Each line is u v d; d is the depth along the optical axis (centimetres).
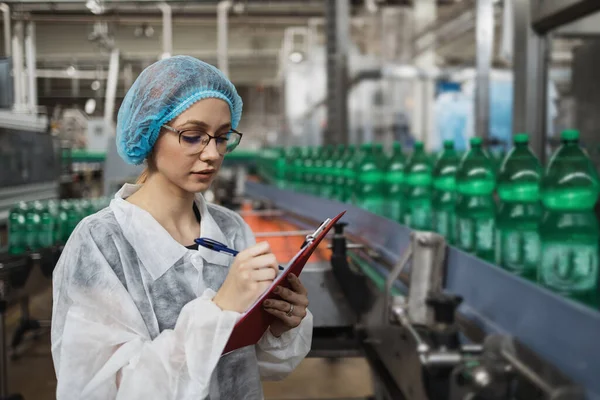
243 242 105
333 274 152
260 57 1377
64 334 80
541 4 206
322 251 177
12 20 784
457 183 154
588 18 217
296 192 274
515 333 76
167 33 870
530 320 73
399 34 766
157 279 87
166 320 86
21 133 534
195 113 83
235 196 435
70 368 79
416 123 772
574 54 303
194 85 84
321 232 83
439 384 82
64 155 863
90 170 900
